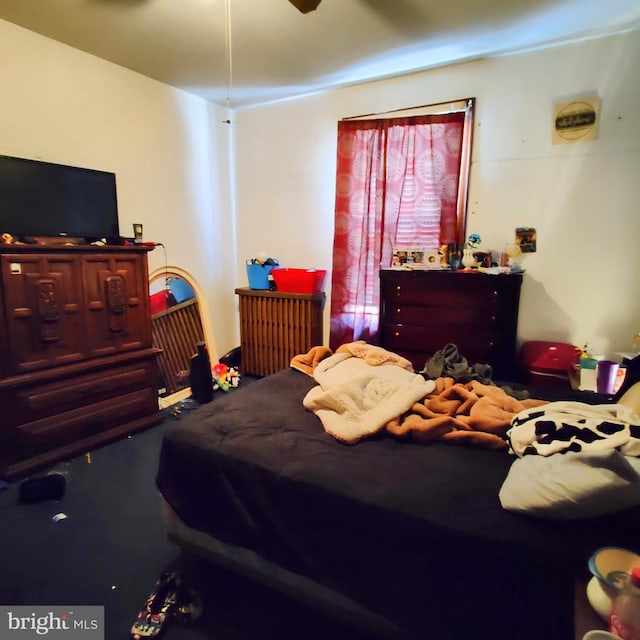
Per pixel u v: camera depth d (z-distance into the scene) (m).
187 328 3.52
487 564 0.94
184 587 1.43
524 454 1.18
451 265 2.86
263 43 2.53
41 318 2.14
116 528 1.79
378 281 3.26
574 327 2.74
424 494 1.11
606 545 0.90
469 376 1.89
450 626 0.99
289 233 3.72
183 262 3.51
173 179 3.35
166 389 3.24
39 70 2.45
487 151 2.85
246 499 1.30
